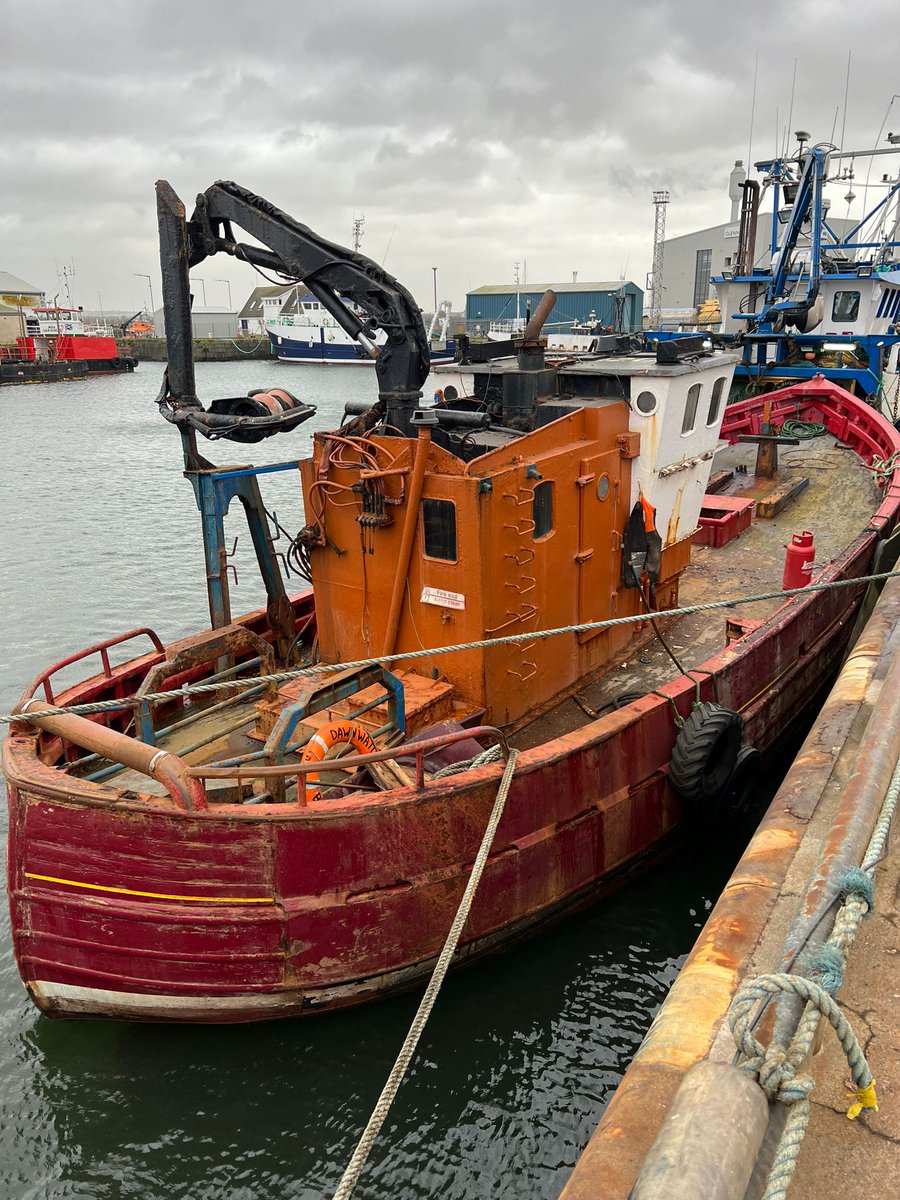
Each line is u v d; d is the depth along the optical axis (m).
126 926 5.42
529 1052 6.08
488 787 5.94
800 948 2.99
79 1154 5.42
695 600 10.20
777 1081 2.39
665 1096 2.77
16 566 18.75
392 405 7.65
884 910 3.76
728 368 9.20
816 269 20.25
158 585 17.53
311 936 5.56
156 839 5.26
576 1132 5.55
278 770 5.24
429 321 85.31
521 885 6.38
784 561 11.33
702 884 7.81
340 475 7.51
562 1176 5.29
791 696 9.40
